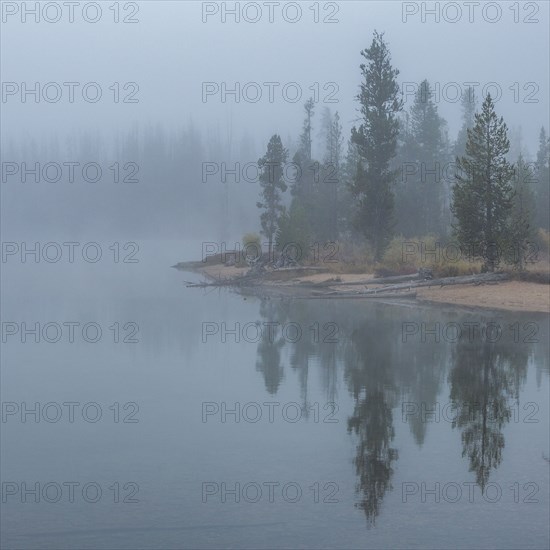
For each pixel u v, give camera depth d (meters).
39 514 9.88
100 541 9.02
